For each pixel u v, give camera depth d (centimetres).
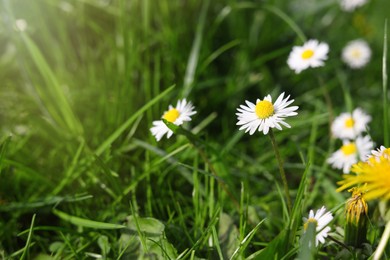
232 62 59
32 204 43
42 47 56
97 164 44
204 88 56
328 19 64
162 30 57
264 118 36
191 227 43
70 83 54
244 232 39
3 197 46
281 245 36
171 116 41
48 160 48
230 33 60
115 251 40
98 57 56
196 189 42
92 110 53
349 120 48
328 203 45
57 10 56
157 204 45
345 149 45
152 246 39
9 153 47
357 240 36
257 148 53
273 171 50
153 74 55
